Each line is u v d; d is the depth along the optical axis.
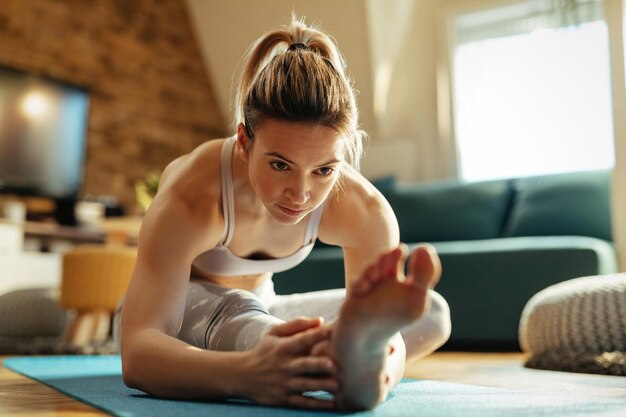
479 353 2.89
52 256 4.22
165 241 1.12
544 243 3.10
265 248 1.31
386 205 1.29
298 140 0.94
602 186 3.53
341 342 0.81
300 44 1.13
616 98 4.03
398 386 1.36
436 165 4.84
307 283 3.55
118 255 2.95
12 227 3.95
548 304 2.17
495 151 4.73
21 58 4.54
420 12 4.98
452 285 3.22
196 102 5.61
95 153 4.92
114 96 5.07
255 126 0.99
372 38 4.79
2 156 4.32
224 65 5.62
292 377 0.88
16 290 3.17
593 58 4.37
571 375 1.80
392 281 0.75
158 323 1.09
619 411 0.97
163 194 1.19
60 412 0.98
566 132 4.47
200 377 0.96
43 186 4.52
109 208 4.65
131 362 1.05
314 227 1.27
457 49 4.90
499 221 3.78
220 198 1.21
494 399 1.12
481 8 4.73
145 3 5.32
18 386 1.41
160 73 5.38
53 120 4.59
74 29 4.86
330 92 0.94
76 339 2.91
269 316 1.13
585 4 4.33
